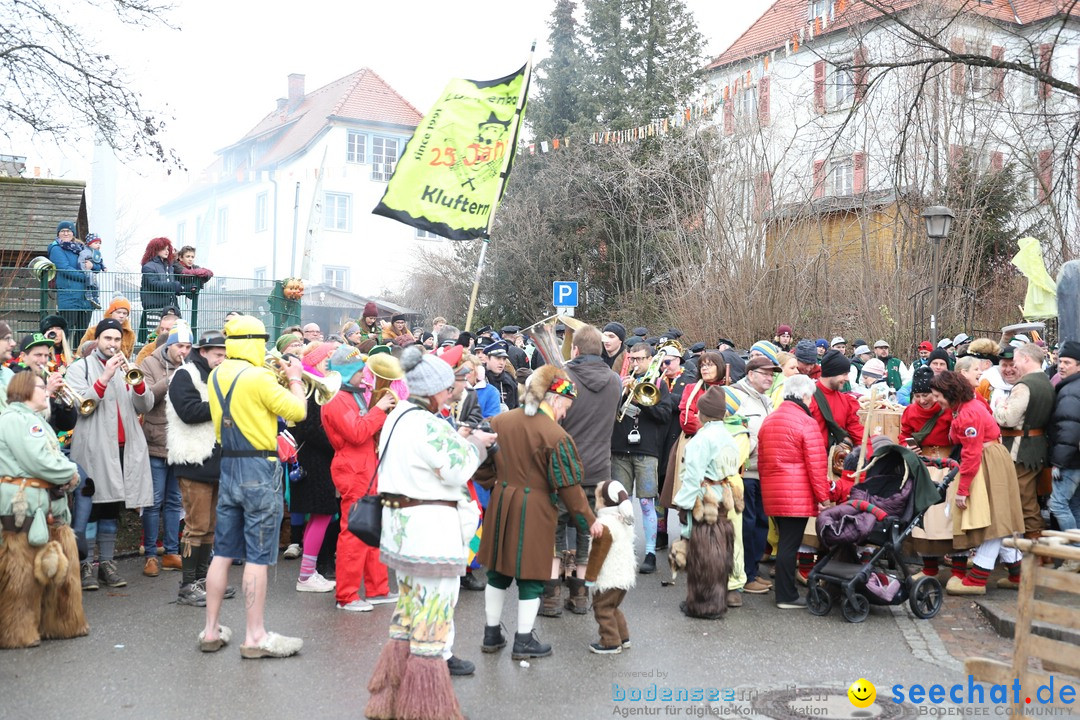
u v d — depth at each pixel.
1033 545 4.73
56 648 6.48
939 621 7.40
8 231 14.16
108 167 22.05
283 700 5.50
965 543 8.04
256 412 6.24
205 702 5.46
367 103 48.81
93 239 12.30
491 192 10.30
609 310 32.69
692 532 7.45
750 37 37.06
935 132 21.98
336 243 47.72
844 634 7.04
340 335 11.60
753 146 23.70
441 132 10.31
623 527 6.51
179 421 7.61
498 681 5.91
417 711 5.02
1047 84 16.27
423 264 38.22
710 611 7.38
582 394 7.64
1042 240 22.52
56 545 6.56
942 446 8.38
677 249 24.73
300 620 7.20
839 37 22.70
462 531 5.22
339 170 47.22
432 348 11.62
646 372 9.00
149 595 7.98
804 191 22.81
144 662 6.18
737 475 7.60
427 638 5.08
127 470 8.33
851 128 23.64
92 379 8.20
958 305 20.94
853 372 15.29
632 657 6.43
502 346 10.12
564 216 33.94
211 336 7.62
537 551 6.22
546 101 35.78
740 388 8.70
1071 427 8.20
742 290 21.30
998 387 10.06
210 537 7.80
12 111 14.77
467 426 5.93
